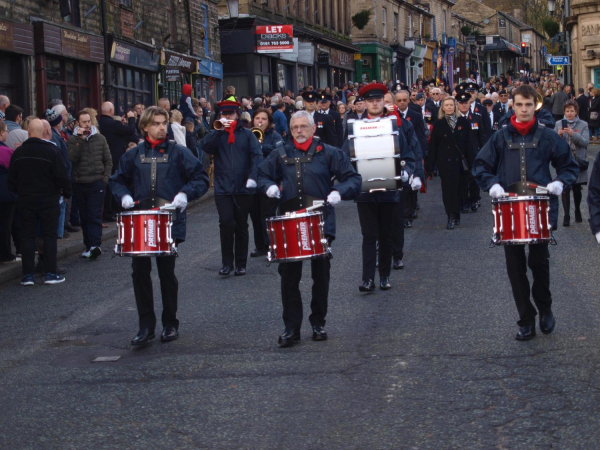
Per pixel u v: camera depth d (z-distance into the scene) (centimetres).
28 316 891
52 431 539
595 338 695
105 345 755
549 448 476
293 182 728
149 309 748
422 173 1035
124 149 1499
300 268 719
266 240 1204
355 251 1191
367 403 561
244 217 1059
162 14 2706
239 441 507
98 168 1228
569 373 604
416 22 6431
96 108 2205
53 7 1981
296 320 720
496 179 693
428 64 6744
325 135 1633
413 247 1208
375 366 643
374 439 499
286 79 3984
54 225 1066
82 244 1318
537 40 11362
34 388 632
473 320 774
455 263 1070
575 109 1334
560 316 778
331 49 4700
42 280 1091
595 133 3206
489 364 634
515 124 697
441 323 769
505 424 514
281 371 642
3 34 1723
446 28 7438
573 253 1116
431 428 512
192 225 1546
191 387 613
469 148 1367
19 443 521
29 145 1052
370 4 5428
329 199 707
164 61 2661
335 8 4875
